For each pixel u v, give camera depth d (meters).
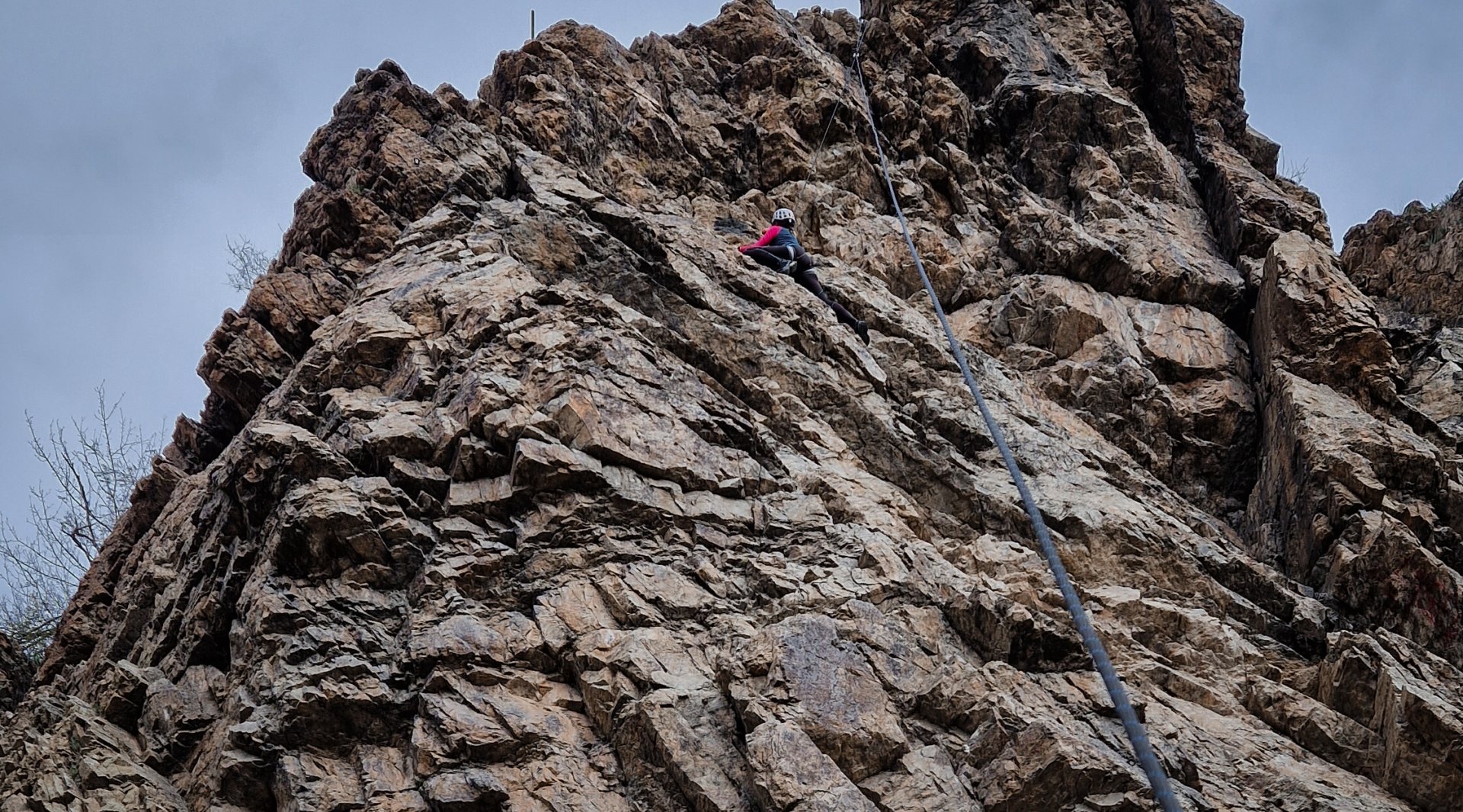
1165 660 11.33
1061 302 16.38
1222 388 15.77
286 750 8.71
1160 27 21.36
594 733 8.84
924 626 9.81
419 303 12.41
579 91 17.55
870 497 11.84
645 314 13.65
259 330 14.00
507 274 12.71
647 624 9.46
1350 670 11.06
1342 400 14.79
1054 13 22.19
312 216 15.42
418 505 10.17
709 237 15.61
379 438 10.48
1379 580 12.65
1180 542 13.04
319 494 9.79
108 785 8.85
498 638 9.29
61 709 9.95
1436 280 19.27
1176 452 15.40
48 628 17.23
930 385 14.64
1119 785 8.27
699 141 18.12
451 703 8.82
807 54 19.50
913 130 19.39
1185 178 19.69
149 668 10.28
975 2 22.17
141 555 13.10
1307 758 10.31
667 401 11.38
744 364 13.36
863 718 8.66
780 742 8.19
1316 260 15.95
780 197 17.70
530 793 8.33
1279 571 13.98
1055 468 13.84
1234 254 18.00
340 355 11.99
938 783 8.36
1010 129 19.84
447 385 11.27
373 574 9.71
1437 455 14.08
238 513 10.76
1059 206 19.05
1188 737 10.09
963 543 12.52
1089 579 12.49
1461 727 10.07
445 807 8.23
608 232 14.60
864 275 16.58
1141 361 15.90
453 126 15.65
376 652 9.25
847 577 10.09
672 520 10.38
